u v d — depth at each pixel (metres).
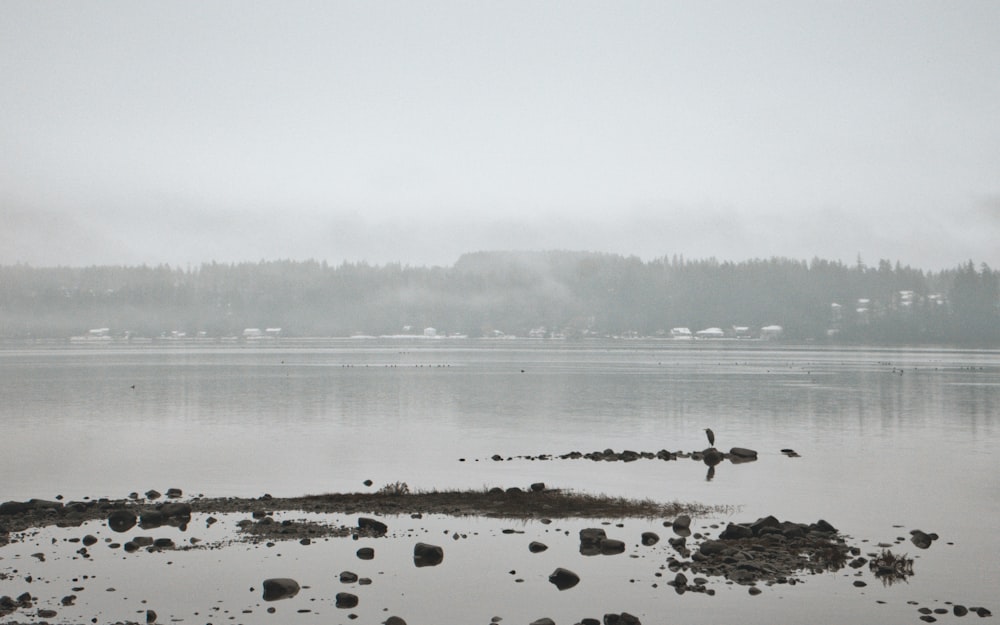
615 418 66.19
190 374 132.75
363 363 175.62
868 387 102.69
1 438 53.09
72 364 171.62
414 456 44.66
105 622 17.70
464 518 27.72
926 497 31.75
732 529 24.56
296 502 30.47
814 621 17.78
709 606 18.73
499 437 53.75
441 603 19.09
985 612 18.19
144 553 23.22
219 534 25.41
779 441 51.19
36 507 29.19
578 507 29.44
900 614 18.23
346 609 18.72
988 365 170.88
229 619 18.02
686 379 119.88
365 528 25.98
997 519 27.66
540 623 17.33
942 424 61.00
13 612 18.22
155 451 46.84
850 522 27.16
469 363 176.62
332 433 55.94
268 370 145.62
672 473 38.16
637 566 21.84
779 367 158.62
